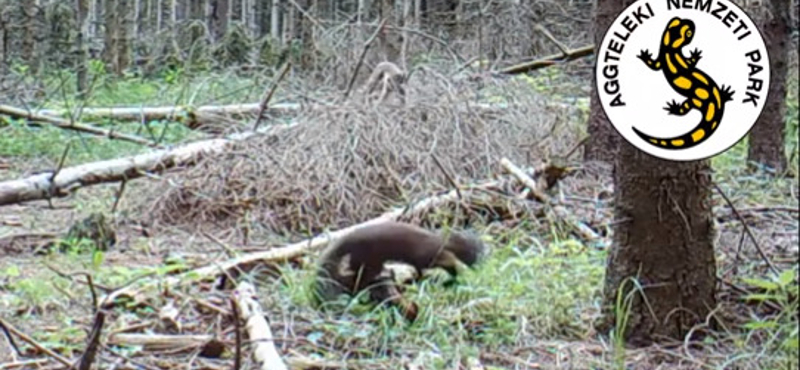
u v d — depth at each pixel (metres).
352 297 5.24
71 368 4.12
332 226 7.40
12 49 16.12
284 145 7.84
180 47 18.42
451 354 4.58
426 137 8.05
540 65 10.57
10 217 7.66
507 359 4.63
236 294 4.96
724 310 5.11
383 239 5.30
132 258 6.56
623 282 4.93
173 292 5.32
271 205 7.56
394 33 11.31
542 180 7.57
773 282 5.05
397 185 7.76
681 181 4.84
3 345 4.56
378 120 7.84
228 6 21.92
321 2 19.38
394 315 4.96
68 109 9.77
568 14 17.39
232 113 10.16
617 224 4.97
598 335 4.98
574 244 6.32
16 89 12.69
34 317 5.11
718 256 6.12
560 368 4.52
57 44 16.48
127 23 17.97
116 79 15.58
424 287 5.34
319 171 7.55
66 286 5.59
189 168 7.84
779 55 9.40
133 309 5.18
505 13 15.80
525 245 6.79
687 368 4.57
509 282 5.49
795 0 13.56
